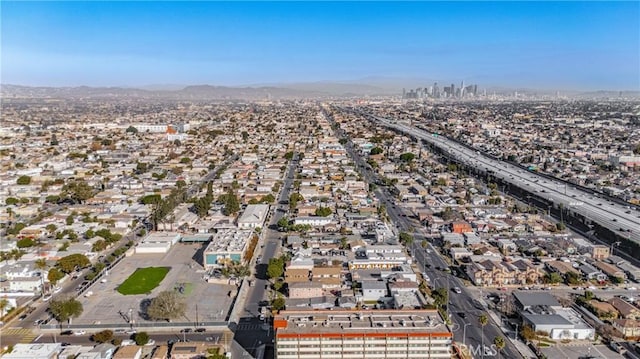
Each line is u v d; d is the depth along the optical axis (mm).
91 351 186750
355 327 180125
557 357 189625
